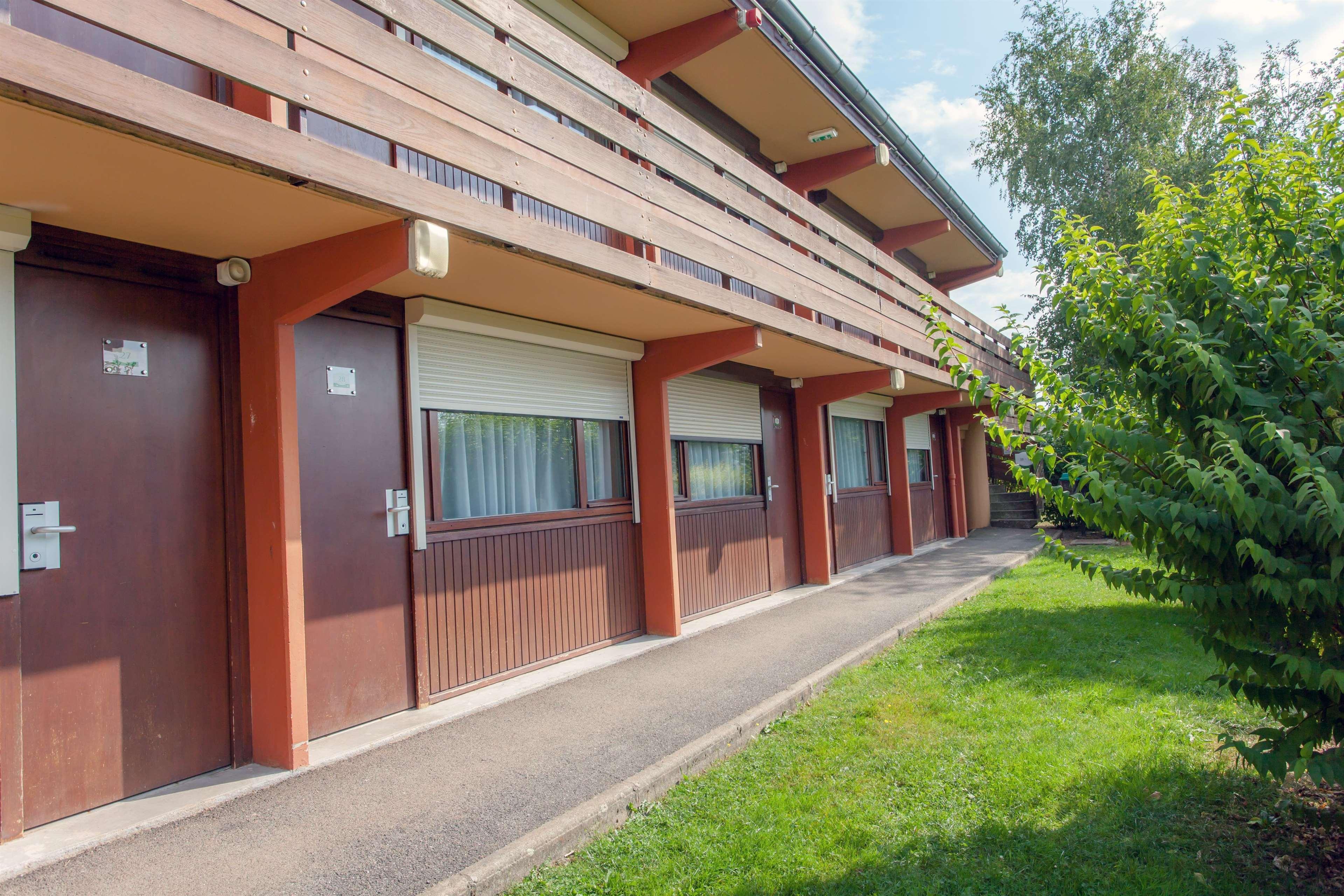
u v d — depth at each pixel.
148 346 3.82
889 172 11.11
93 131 2.50
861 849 3.18
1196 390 2.86
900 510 13.59
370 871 2.93
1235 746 2.99
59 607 3.42
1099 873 2.96
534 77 4.28
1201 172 17.73
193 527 3.94
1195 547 2.93
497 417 5.94
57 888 2.82
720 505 8.74
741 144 9.34
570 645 6.36
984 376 3.58
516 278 4.66
